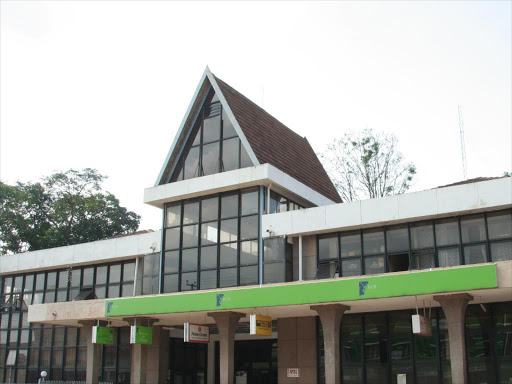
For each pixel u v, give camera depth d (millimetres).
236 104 27969
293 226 24562
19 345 33500
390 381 22125
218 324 22469
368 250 23625
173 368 29344
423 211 22234
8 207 51438
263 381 28812
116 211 57000
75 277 32438
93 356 26406
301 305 20734
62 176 54906
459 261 21672
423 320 19094
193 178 26859
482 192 21281
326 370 20109
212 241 26188
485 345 20703
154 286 27469
